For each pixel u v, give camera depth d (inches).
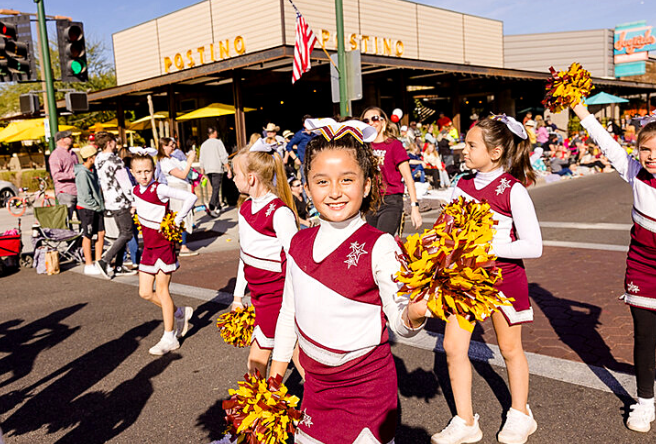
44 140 1059.3
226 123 894.4
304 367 75.7
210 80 689.6
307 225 304.5
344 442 71.2
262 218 113.0
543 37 1234.6
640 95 1471.5
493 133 109.2
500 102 1057.5
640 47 1228.5
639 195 116.1
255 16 689.0
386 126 187.8
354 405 71.0
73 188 353.7
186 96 890.1
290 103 900.6
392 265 67.9
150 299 184.7
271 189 117.0
